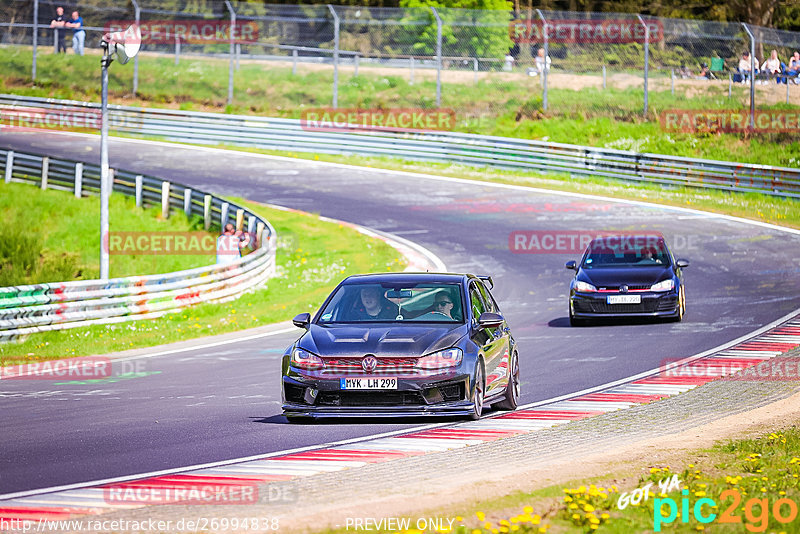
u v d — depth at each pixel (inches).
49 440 1434.5
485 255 4084.6
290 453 1309.1
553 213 4859.7
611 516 921.5
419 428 1486.2
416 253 4151.1
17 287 2829.7
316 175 5890.8
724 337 2472.9
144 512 987.3
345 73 7765.8
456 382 1459.2
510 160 5866.1
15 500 1065.5
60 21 7859.3
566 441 1357.0
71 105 7249.0
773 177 5059.1
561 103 6825.8
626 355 2262.6
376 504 968.9
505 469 1163.3
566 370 2097.7
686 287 3400.6
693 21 7007.9
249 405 1742.1
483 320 1569.9
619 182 5511.8
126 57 3174.2
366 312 1587.1
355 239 4471.0
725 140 6151.6
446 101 7042.3
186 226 4972.9
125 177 5393.7
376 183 5659.5
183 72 7869.1
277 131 6579.7
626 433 1414.9
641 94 6919.3
